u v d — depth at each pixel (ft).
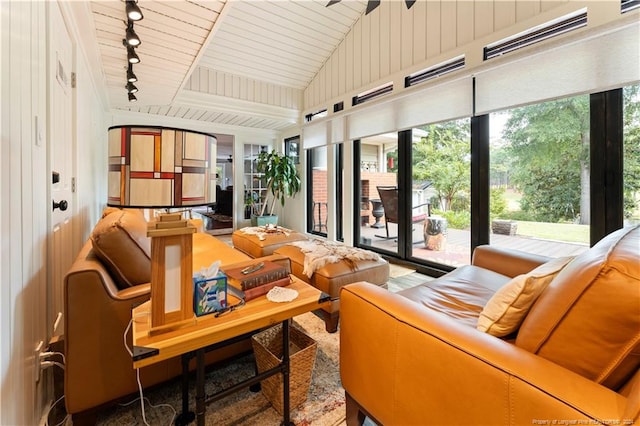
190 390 4.58
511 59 7.75
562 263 3.19
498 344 2.50
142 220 4.83
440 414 2.63
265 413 4.15
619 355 2.02
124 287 4.24
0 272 2.71
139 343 2.74
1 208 2.77
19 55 3.35
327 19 12.51
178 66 9.27
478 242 9.34
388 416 3.16
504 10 8.09
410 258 11.71
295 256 7.52
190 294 3.09
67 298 3.55
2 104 2.83
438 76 9.87
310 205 17.76
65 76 6.16
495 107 8.23
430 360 2.72
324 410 4.24
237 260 6.95
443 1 9.56
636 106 6.41
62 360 4.42
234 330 3.13
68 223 6.38
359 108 12.75
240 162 18.25
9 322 2.90
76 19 6.73
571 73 6.84
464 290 4.96
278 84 15.80
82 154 8.10
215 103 14.02
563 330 2.28
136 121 14.78
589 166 7.11
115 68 9.39
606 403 1.84
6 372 2.80
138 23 7.02
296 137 18.21
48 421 3.97
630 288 1.96
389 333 3.13
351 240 13.89
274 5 11.44
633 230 2.96
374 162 14.30
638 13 5.91
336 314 6.44
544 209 7.98
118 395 3.87
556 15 7.11
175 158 3.28
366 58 12.54
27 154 3.63
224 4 6.41
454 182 10.25
